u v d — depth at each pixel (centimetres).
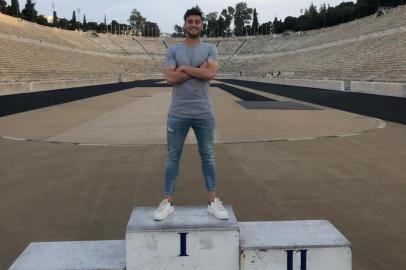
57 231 608
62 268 398
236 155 1140
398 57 4453
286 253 402
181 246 400
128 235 396
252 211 684
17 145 1323
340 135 1471
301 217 655
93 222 642
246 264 403
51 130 1652
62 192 805
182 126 458
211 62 447
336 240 412
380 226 615
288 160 1072
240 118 2027
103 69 8444
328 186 829
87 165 1033
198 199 748
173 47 459
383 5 9469
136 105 2852
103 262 411
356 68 5162
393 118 1927
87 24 14788
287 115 2147
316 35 9481
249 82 7594
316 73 6303
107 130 1644
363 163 1027
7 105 2847
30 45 6762
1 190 823
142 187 832
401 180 868
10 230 614
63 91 4622
